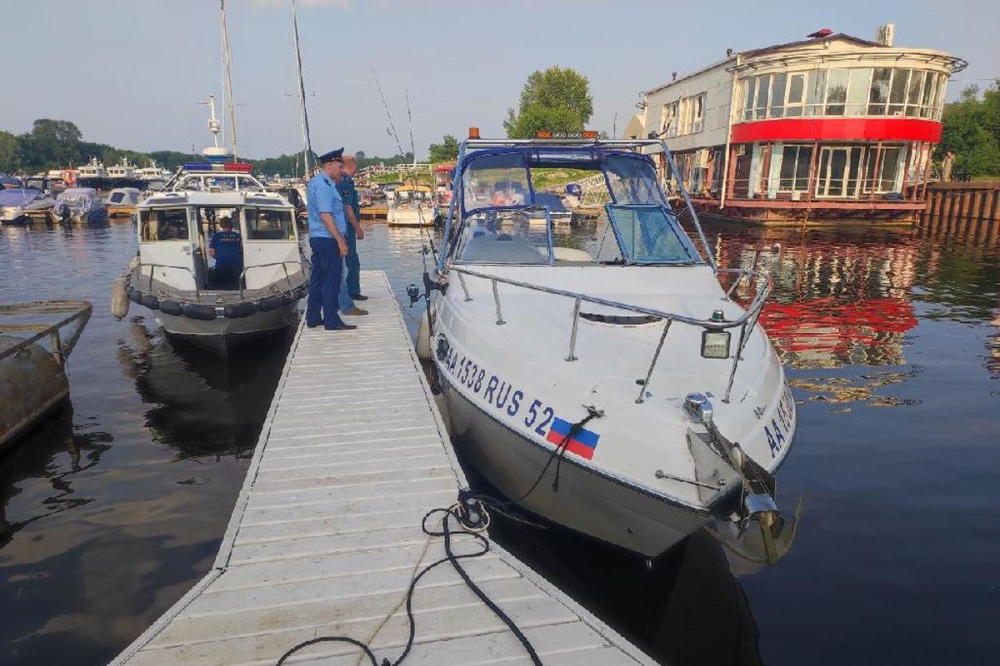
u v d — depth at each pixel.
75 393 8.20
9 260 21.39
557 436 3.97
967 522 5.01
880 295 14.20
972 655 3.63
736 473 3.36
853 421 6.99
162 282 10.46
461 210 6.71
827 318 11.97
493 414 4.39
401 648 2.90
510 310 5.17
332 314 8.32
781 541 3.46
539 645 2.93
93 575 4.49
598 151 6.78
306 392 6.16
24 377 7.07
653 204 6.45
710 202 32.59
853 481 5.67
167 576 4.47
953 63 27.81
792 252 21.28
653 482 3.62
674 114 39.91
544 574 4.36
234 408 7.73
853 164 29.27
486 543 3.74
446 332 5.62
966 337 10.58
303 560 3.57
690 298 5.43
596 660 2.84
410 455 4.84
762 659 3.63
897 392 7.90
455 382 4.96
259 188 13.47
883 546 4.70
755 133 29.81
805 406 7.43
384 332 8.44
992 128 39.81
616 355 4.35
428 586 3.35
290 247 11.13
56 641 3.84
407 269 19.34
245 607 3.16
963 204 29.48
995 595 4.14
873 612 4.00
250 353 10.04
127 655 2.81
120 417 7.43
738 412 3.80
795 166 29.61
